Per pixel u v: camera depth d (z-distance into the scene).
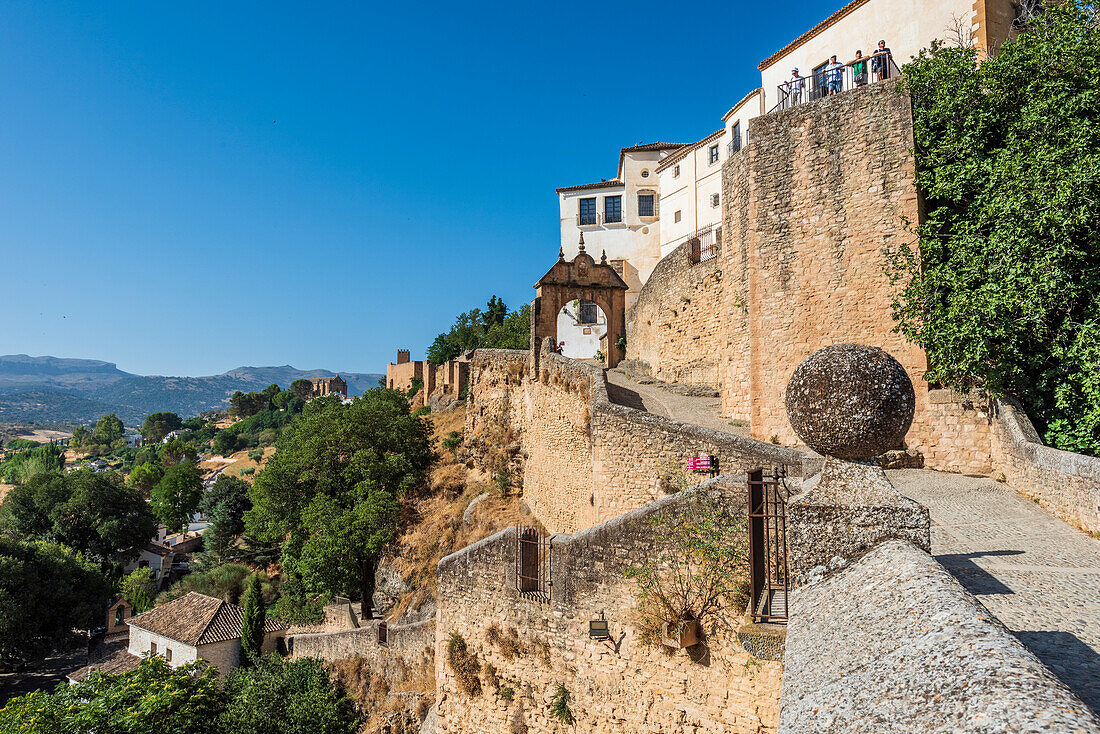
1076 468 11.55
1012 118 17.59
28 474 111.56
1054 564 8.66
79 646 50.75
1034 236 15.73
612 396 26.17
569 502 24.78
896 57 25.98
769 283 21.11
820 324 20.14
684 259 33.38
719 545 9.55
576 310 52.00
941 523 11.77
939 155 18.50
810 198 20.47
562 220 55.44
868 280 19.38
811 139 20.50
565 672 11.44
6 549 49.28
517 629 12.23
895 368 5.83
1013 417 15.52
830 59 26.86
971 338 16.36
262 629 36.38
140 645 40.44
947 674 2.86
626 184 53.69
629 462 18.50
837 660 3.62
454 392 66.44
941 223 18.23
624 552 10.66
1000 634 3.10
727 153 43.78
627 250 53.56
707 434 16.77
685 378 33.19
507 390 34.44
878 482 5.66
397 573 33.81
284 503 43.88
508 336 66.12
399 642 25.11
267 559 55.78
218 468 142.25
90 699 21.33
